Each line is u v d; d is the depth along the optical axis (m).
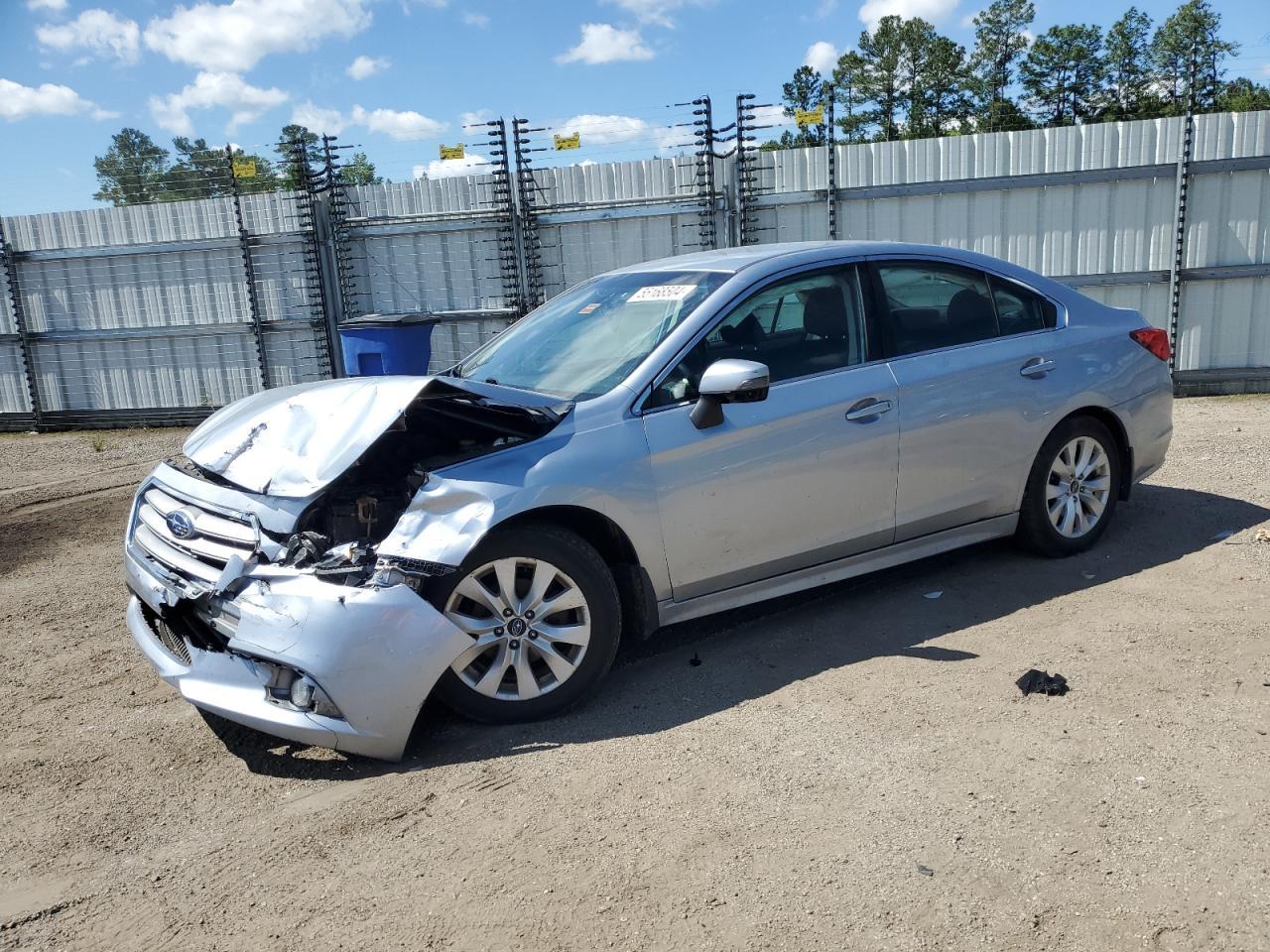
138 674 4.57
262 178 12.82
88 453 11.61
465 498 3.52
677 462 3.91
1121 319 5.29
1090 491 5.14
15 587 6.18
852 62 59.88
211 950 2.56
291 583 3.35
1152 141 10.02
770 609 4.77
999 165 10.36
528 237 11.45
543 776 3.29
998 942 2.37
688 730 3.56
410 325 8.88
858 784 3.10
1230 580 4.67
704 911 2.56
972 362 4.67
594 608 3.74
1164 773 3.05
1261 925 2.37
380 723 3.32
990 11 60.31
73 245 13.26
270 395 4.38
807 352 4.35
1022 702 3.57
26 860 3.05
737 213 10.86
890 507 4.48
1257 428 8.38
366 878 2.82
